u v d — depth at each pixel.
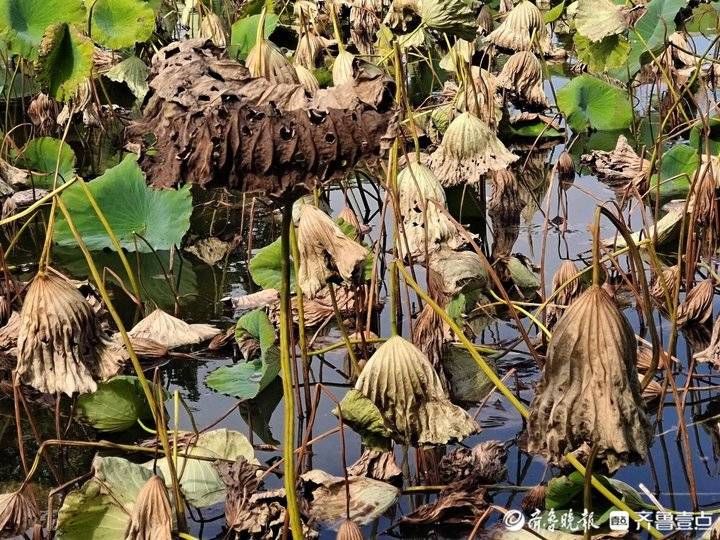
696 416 3.26
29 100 6.41
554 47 7.62
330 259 2.86
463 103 5.27
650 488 3.01
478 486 2.94
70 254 4.28
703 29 7.81
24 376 2.88
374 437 2.93
